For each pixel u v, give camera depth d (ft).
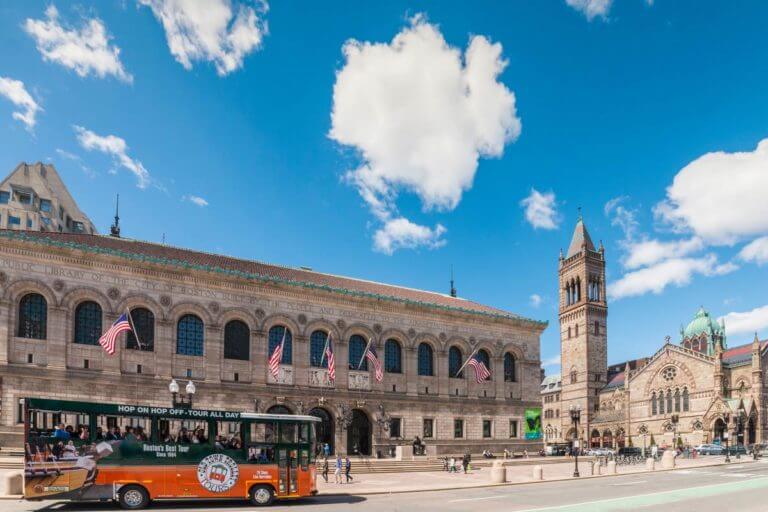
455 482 133.18
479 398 217.36
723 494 101.96
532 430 227.81
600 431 391.24
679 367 347.36
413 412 200.95
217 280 171.42
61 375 146.30
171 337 162.30
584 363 405.39
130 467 83.61
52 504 87.25
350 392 188.96
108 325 154.30
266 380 174.70
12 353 142.41
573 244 432.66
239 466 88.63
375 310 200.13
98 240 174.09
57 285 149.48
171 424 87.30
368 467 162.09
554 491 112.16
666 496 99.04
